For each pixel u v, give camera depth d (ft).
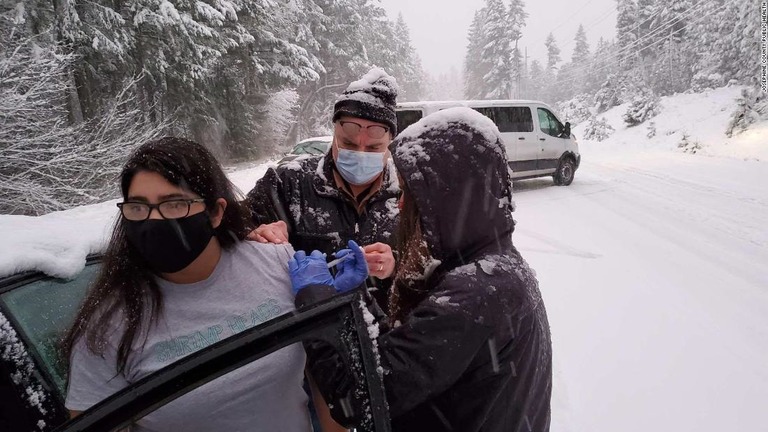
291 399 3.96
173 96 56.95
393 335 3.63
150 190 3.52
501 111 34.19
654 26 136.87
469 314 3.35
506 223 3.94
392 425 3.96
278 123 85.56
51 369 4.37
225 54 63.36
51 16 36.73
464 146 3.84
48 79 29.53
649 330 12.89
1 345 4.04
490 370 3.49
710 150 56.13
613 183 38.37
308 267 4.17
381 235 6.72
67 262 5.01
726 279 16.53
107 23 40.32
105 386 3.55
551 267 17.99
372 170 6.63
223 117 71.10
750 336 12.47
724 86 98.48
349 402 3.24
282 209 6.87
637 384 10.40
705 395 9.96
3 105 26.45
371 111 6.50
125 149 31.58
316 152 35.22
